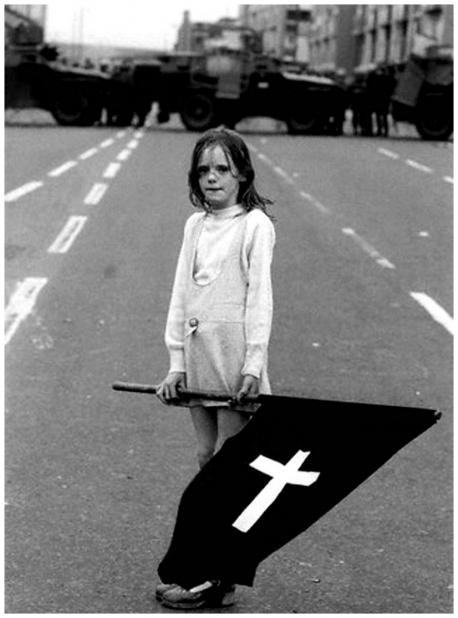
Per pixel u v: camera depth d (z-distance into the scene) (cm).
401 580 470
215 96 3441
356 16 6906
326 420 401
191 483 415
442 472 605
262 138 3334
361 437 396
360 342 900
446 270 1240
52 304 998
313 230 1498
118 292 1057
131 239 1355
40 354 827
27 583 452
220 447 425
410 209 1758
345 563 486
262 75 3444
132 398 720
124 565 473
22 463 592
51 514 525
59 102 3584
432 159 2719
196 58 3456
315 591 457
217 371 430
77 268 1168
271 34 8000
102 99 3606
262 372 431
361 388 765
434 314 1012
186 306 436
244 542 406
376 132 3997
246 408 425
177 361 437
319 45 7600
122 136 3117
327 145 3091
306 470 402
